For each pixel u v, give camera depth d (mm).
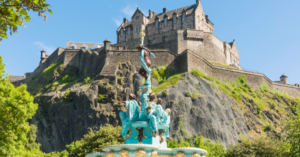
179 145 40969
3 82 23672
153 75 62812
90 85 59969
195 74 61938
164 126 14516
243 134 57281
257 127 60688
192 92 57125
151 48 73125
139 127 14234
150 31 89812
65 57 80000
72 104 59094
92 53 73062
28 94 23016
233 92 65250
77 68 77875
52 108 61438
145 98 14742
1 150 20016
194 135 49562
